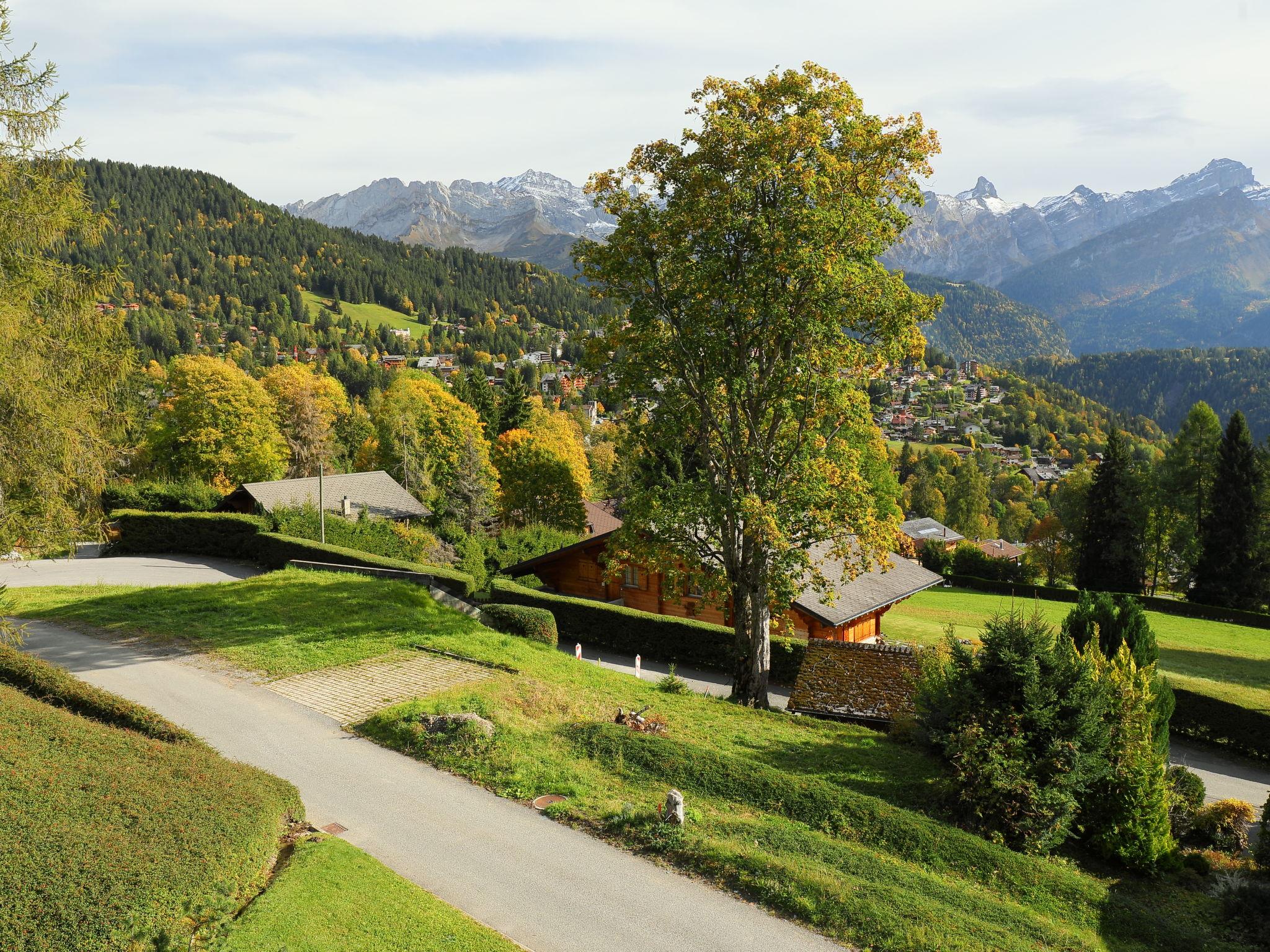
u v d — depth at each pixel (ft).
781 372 75.36
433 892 39.34
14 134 63.31
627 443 88.02
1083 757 51.65
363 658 74.69
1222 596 232.53
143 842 34.14
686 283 77.82
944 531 428.97
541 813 48.06
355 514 173.99
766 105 77.87
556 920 37.60
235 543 140.05
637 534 84.94
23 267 64.39
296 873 36.65
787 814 50.24
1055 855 53.16
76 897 29.84
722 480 86.17
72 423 66.08
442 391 272.72
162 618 85.66
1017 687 53.62
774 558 78.59
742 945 36.35
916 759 62.13
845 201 73.82
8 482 64.23
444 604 99.35
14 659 56.18
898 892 40.52
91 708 51.90
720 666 106.73
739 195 73.46
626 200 81.30
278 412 254.27
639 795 50.93
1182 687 94.53
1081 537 270.05
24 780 37.06
